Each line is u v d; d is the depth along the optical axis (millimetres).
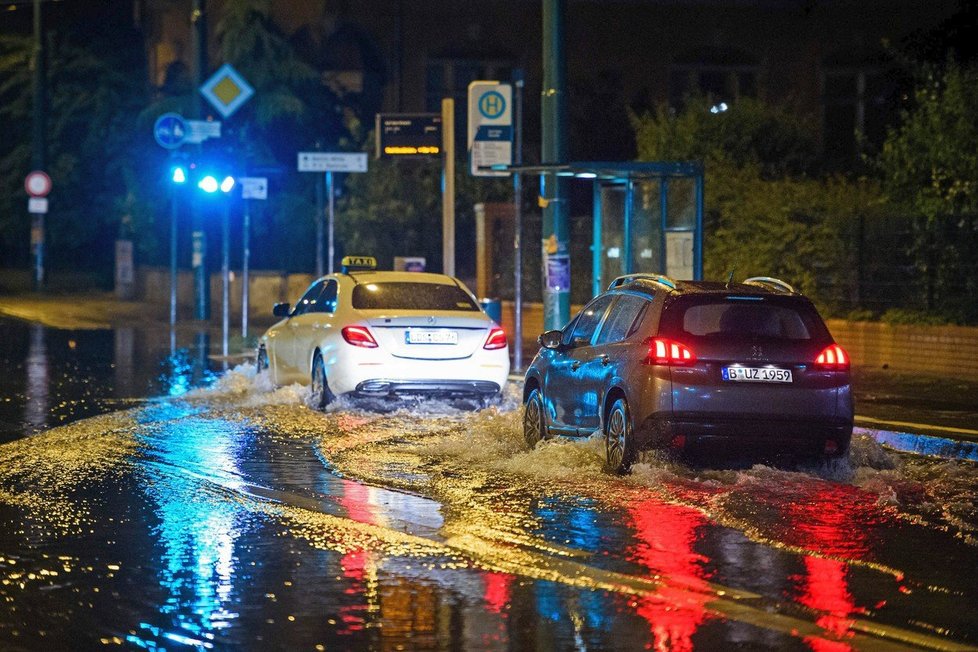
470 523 29203
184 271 114062
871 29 125188
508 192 98438
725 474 35375
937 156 63656
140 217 121312
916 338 60625
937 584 24312
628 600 23000
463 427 45125
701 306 35531
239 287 108562
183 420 46562
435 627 21328
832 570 25250
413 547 26922
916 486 34250
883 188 70250
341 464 37281
